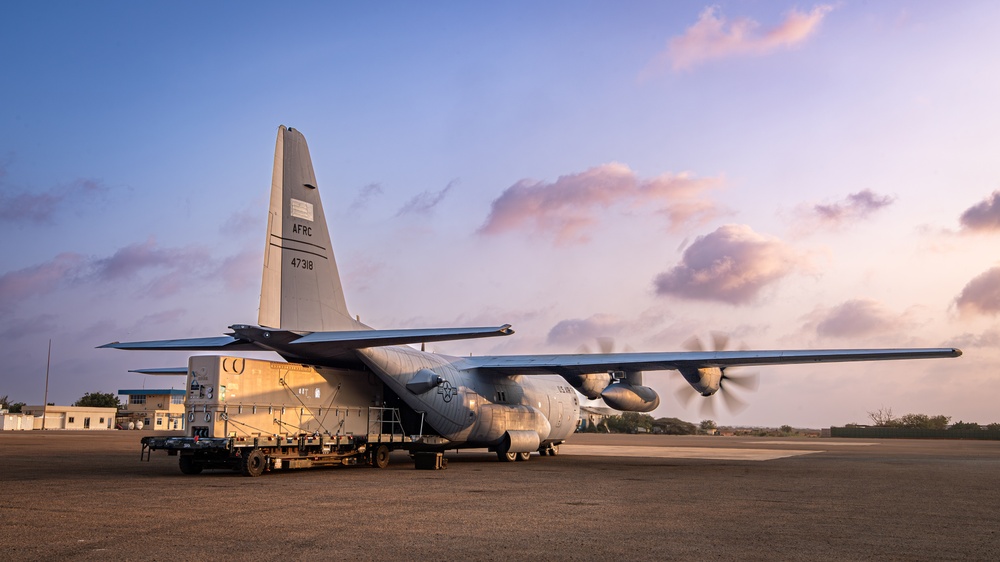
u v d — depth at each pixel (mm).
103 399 105125
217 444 15062
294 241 16938
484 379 22531
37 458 22047
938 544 8344
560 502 11781
